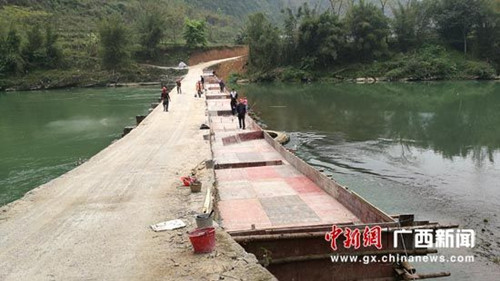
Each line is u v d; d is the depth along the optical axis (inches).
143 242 266.5
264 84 2365.9
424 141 854.5
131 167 484.7
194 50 3009.4
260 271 224.7
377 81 2278.5
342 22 2464.3
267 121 1144.8
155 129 770.2
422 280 342.0
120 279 219.9
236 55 3097.9
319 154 768.3
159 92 2059.5
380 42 2402.8
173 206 338.6
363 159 726.5
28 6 3294.8
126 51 2600.9
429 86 1978.3
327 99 1599.4
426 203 514.9
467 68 2274.9
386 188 573.6
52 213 328.5
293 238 298.8
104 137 996.6
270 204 418.6
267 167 559.8
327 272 306.3
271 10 6378.0
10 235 285.0
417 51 2440.9
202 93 1408.7
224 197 443.8
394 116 1168.2
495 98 1492.4
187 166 486.6
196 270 226.5
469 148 784.9
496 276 344.8
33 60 2495.1
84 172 463.2
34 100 1830.7
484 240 411.5
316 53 2454.5
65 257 248.4
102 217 316.5
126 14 3644.2
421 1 2519.7
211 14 4685.0
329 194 439.2
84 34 3021.7
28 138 1001.5
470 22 2321.6
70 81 2422.5
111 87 2427.4
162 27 2869.1
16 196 603.5
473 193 545.3
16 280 221.9
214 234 253.0
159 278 219.3
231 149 694.5
